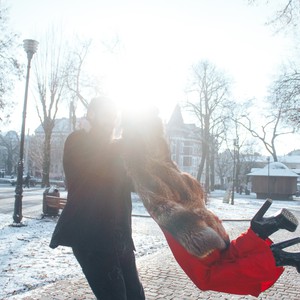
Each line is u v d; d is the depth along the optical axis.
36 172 76.50
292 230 2.34
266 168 46.34
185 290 6.37
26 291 5.90
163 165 2.69
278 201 41.59
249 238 2.33
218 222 2.60
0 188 42.09
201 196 2.72
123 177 2.98
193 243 2.30
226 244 2.48
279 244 2.40
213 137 52.22
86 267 2.94
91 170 3.00
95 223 2.93
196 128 52.41
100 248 2.89
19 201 12.82
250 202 34.62
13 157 90.00
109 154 3.00
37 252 8.66
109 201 2.97
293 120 28.20
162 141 2.87
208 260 2.35
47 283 6.37
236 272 2.31
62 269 7.24
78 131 3.16
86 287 6.18
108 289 2.89
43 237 10.71
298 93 28.02
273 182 45.12
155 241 11.27
